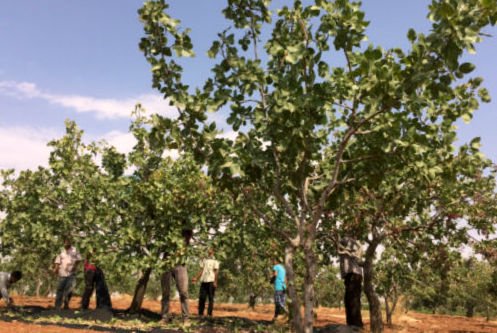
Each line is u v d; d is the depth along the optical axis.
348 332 8.44
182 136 6.01
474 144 6.10
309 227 6.13
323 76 5.86
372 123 5.95
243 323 11.23
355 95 5.59
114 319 10.36
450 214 9.43
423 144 5.52
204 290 13.16
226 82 6.11
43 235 13.14
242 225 11.80
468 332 14.40
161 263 10.42
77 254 12.72
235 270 21.75
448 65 4.75
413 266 11.14
